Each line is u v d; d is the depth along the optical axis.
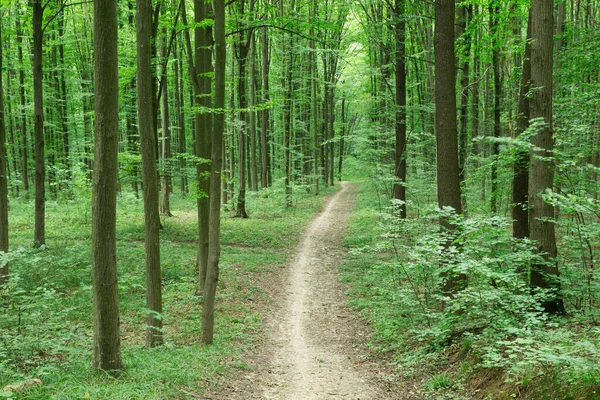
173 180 38.56
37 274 11.67
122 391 4.86
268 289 13.36
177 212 26.08
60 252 13.91
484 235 7.82
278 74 30.56
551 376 4.95
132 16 19.39
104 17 5.24
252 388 6.57
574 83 12.88
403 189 19.17
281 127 34.75
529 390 5.05
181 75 28.86
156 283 7.84
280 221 24.33
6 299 9.20
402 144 19.20
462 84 15.73
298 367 7.83
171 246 16.98
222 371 6.96
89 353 6.62
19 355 6.52
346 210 29.17
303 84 31.08
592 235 7.85
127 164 17.11
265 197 30.12
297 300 12.57
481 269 6.38
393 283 11.41
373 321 10.21
